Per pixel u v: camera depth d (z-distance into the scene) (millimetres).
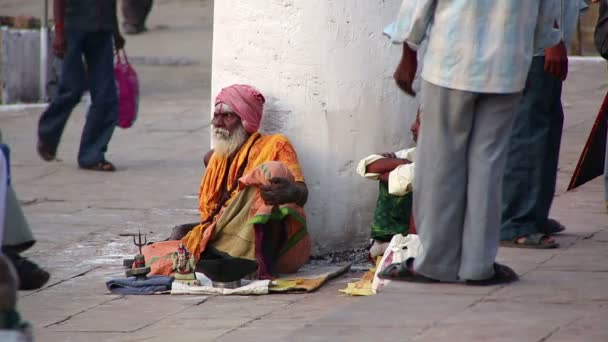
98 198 28453
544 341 13680
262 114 21141
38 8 66000
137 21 59594
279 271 20453
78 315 18250
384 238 20125
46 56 44250
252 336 16391
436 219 15852
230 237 20250
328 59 21172
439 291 15945
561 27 17797
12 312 10391
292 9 21078
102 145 32000
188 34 59562
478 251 15789
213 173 20859
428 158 15664
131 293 19609
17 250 15352
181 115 40656
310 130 21375
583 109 34000
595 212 21641
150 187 29750
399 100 21781
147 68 51188
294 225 20328
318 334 14375
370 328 14500
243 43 21531
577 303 15297
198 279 20031
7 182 14141
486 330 14172
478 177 15570
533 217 18703
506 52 15070
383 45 21484
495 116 15398
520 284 16297
